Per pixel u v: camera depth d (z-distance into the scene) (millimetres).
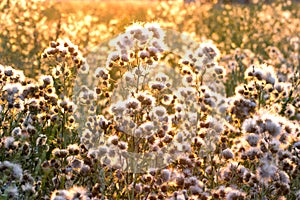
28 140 4109
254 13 13391
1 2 8609
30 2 8906
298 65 9703
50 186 3877
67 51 4688
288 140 3873
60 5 10531
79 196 3314
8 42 8445
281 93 4641
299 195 4082
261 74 4480
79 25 9180
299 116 5926
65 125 4438
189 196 3695
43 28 8867
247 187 3994
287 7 17062
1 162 3666
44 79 4410
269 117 3615
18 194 3529
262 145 3576
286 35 12258
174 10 13094
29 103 4309
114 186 3816
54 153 3793
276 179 3695
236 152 3996
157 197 3617
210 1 15016
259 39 11648
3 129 4141
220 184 3971
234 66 8492
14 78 4508
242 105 4285
